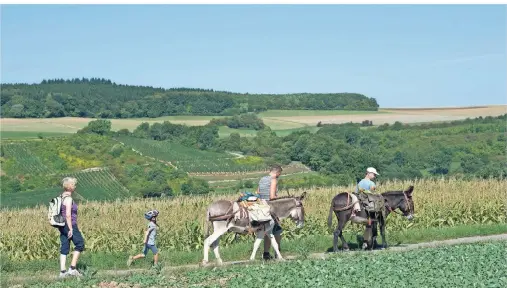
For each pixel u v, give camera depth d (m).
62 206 18.59
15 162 121.25
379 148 111.00
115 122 167.12
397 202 24.88
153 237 20.98
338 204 23.22
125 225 27.05
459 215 32.72
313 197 33.97
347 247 23.36
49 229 26.06
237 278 16.55
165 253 23.44
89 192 103.06
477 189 35.53
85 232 26.47
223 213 19.98
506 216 32.94
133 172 114.12
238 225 20.05
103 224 27.02
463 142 114.19
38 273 20.59
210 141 141.62
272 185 21.22
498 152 106.19
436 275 16.72
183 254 22.91
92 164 122.38
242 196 20.41
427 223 31.80
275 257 22.14
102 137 141.12
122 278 17.30
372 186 23.83
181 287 16.00
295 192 35.53
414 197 33.31
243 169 122.12
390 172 93.44
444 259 19.27
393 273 16.94
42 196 101.44
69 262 22.03
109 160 124.50
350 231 29.03
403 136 126.06
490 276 16.59
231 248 23.69
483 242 23.66
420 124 145.62
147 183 108.38
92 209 31.94
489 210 32.88
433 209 32.41
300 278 16.45
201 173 119.31
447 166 100.31
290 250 24.00
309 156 107.12
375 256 20.11
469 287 15.29
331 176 93.00
